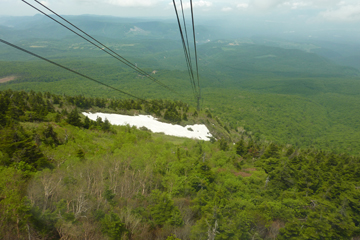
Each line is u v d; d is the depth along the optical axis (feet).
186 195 114.73
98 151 145.79
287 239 87.35
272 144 199.82
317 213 97.86
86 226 71.97
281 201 111.65
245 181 140.46
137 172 122.93
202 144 217.97
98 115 325.42
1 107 185.47
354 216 104.53
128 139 184.14
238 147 228.43
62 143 152.15
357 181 161.27
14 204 64.80
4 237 58.90
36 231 63.57
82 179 98.58
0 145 102.01
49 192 80.38
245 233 82.23
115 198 96.43
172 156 161.07
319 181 142.92
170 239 71.26
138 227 80.64
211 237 76.33
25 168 93.35
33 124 184.03
